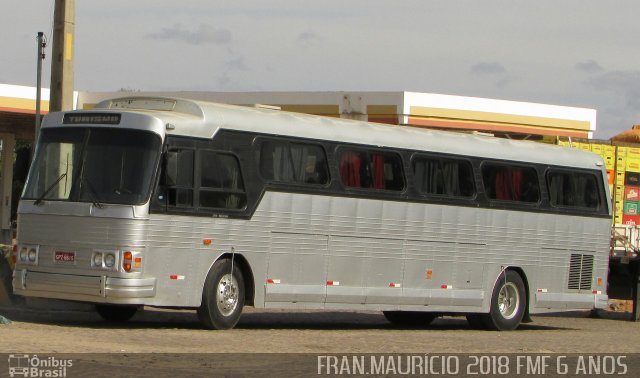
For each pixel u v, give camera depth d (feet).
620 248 116.67
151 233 73.72
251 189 79.71
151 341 68.54
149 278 73.61
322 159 84.64
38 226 75.87
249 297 80.59
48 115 78.28
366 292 87.30
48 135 77.56
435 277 92.27
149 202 73.51
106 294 72.74
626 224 118.73
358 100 157.07
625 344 85.87
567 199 102.99
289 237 82.07
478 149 96.22
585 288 104.22
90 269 73.46
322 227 84.23
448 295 93.20
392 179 89.40
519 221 98.58
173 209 74.90
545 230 100.68
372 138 88.17
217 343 69.67
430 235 91.86
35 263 75.66
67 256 74.38
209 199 77.05
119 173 74.18
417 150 91.35
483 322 97.14
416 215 90.79
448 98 160.66
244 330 80.79
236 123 79.15
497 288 96.94
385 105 155.84
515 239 98.32
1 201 204.03
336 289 85.25
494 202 96.63
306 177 83.41
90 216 73.77
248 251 79.61
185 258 75.72
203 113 77.51
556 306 101.76
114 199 73.51
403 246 89.86
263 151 80.74
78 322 81.97
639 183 120.26
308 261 83.41
